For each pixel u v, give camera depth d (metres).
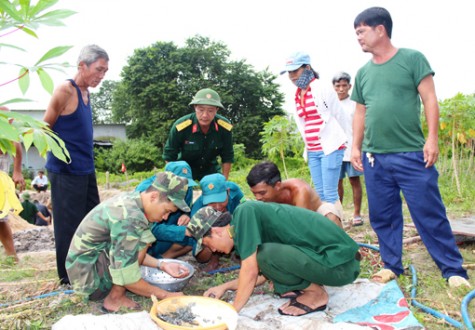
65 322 2.86
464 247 5.12
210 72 41.84
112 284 3.55
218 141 5.52
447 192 8.50
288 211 3.25
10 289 4.23
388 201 4.08
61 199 4.10
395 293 3.45
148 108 39.31
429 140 3.72
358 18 3.91
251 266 3.07
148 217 3.38
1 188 1.53
